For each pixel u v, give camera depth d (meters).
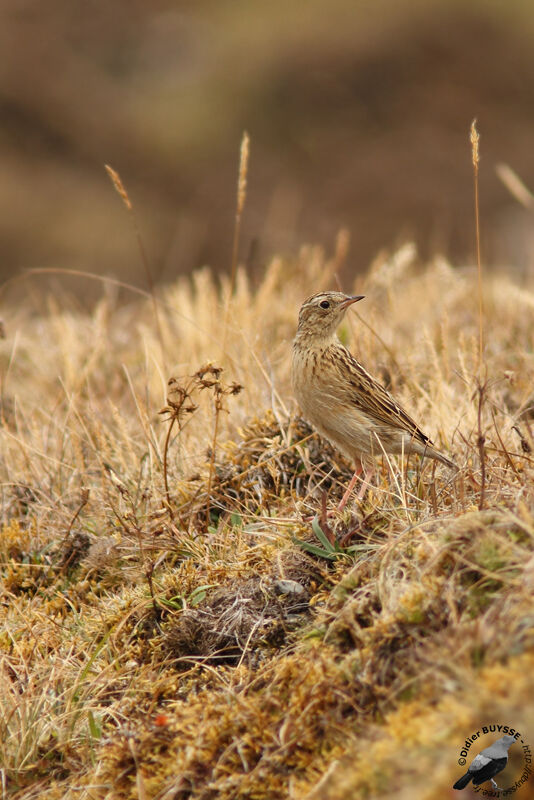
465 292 15.25
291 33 56.16
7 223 44.78
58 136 51.53
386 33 55.28
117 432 11.63
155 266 43.78
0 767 7.14
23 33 56.50
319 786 5.80
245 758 6.35
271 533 8.44
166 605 8.20
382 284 14.93
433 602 6.54
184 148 51.09
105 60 56.44
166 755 6.71
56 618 8.72
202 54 56.56
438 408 10.27
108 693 7.50
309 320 9.61
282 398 11.19
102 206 47.31
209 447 9.91
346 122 52.44
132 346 14.80
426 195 47.78
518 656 5.71
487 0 56.56
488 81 53.84
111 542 9.34
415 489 8.77
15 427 12.42
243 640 7.64
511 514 6.60
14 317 17.48
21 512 10.66
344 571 7.63
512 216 41.19
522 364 11.76
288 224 33.09
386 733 5.81
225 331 12.07
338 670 6.53
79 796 6.71
